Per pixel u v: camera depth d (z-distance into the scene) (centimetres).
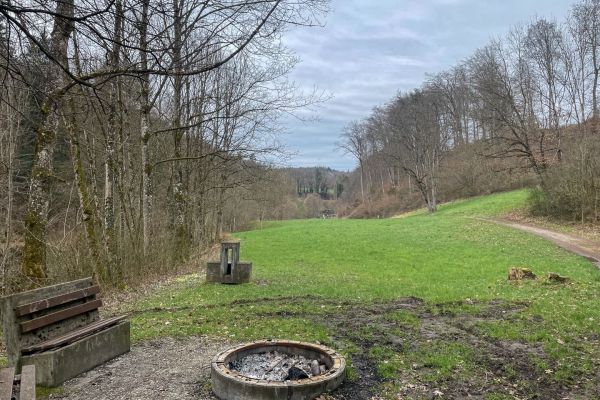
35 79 736
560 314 844
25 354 507
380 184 8275
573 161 2867
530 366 584
